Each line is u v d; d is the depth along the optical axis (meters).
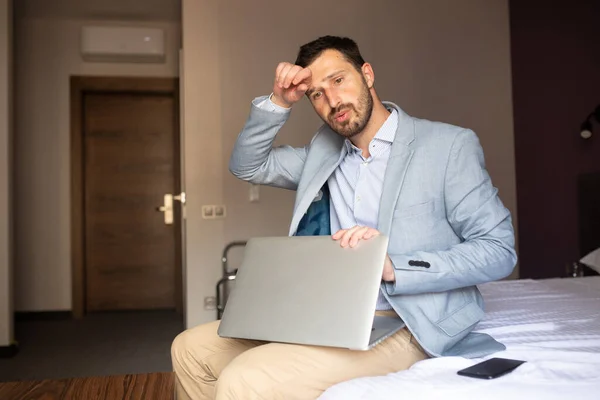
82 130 5.44
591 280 2.65
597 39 3.25
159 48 5.24
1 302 3.85
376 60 4.05
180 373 1.48
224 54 3.95
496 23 4.17
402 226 1.35
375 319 1.31
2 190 3.90
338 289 1.17
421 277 1.24
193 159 3.92
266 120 1.56
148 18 5.30
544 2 3.74
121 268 5.52
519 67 4.05
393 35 4.07
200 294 3.91
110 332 4.56
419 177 1.35
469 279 1.27
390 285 1.26
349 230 1.23
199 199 3.91
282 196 3.98
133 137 5.55
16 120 5.33
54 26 5.36
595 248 3.27
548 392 1.02
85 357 3.75
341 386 1.09
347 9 4.05
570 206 3.53
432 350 1.26
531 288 2.42
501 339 1.50
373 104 1.42
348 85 1.36
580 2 3.38
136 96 5.56
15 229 5.31
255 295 1.29
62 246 5.36
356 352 1.23
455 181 1.33
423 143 1.36
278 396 1.15
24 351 3.96
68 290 5.35
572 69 3.48
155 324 4.85
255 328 1.23
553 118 3.69
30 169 5.34
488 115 4.14
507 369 1.12
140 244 5.54
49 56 5.36
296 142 3.97
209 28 3.95
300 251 1.29
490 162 4.13
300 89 1.43
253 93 3.96
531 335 1.55
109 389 2.34
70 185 5.37
